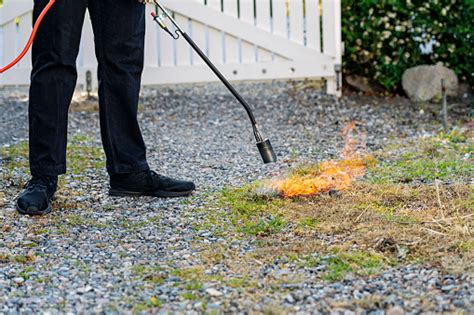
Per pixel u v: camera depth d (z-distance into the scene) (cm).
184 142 560
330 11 659
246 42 666
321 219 372
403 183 429
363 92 693
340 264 316
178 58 667
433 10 675
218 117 634
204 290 296
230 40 666
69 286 303
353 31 682
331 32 662
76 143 548
